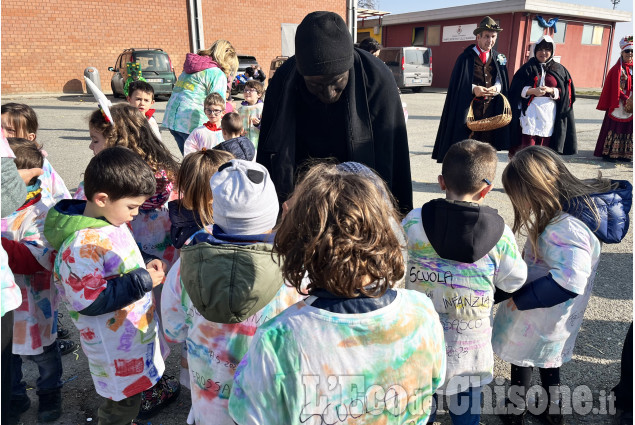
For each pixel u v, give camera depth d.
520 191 2.06
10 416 2.06
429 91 22.81
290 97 2.22
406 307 1.21
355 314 1.14
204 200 2.18
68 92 16.97
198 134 4.56
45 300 2.29
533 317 2.14
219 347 1.63
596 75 24.94
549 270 2.03
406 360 1.18
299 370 1.13
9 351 1.99
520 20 20.72
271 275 1.48
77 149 8.48
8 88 16.11
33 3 15.84
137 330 1.98
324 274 1.11
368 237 1.12
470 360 1.96
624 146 7.45
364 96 2.17
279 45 20.08
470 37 22.66
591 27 23.72
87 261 1.79
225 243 1.50
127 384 1.99
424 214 1.89
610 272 3.99
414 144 9.48
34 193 2.29
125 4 17.05
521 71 5.81
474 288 1.86
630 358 2.30
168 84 15.74
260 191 1.55
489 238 1.78
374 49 5.98
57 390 2.43
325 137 2.31
